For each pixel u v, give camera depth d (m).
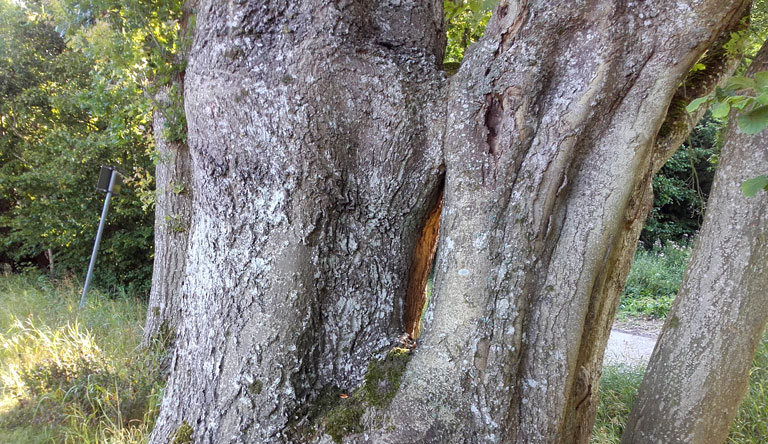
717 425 2.31
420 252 2.38
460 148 1.87
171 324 4.43
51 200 8.58
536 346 1.83
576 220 1.78
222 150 2.01
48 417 3.27
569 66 1.73
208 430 1.97
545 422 1.83
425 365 1.89
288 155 1.94
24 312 5.61
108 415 3.34
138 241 9.02
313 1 1.92
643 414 2.47
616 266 2.12
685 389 2.33
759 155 2.17
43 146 8.61
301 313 1.94
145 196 4.47
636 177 1.75
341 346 2.02
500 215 1.81
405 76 2.02
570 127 1.72
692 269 2.41
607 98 1.68
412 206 2.09
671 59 1.62
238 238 2.01
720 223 2.30
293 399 1.91
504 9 1.85
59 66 8.51
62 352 4.02
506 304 1.79
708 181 12.40
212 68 1.99
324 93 1.93
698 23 1.56
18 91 8.77
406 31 2.12
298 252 1.95
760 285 2.20
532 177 1.77
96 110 4.15
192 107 2.07
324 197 1.97
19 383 3.53
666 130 2.16
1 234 9.19
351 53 1.96
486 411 1.79
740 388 2.31
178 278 4.46
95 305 6.30
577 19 1.69
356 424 1.84
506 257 1.80
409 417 1.80
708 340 2.29
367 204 2.06
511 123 1.78
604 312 2.13
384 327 2.07
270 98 1.92
